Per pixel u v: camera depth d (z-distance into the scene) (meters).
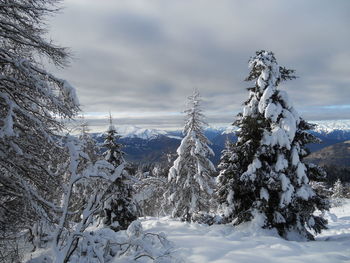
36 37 7.70
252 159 13.95
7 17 7.80
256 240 10.80
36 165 8.14
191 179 18.42
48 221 7.21
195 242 10.34
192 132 18.75
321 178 13.86
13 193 7.21
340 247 9.51
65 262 5.54
